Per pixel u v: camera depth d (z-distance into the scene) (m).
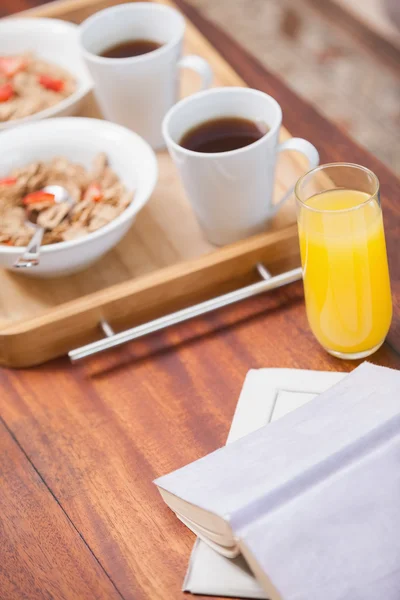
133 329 0.86
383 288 0.80
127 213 0.90
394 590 0.68
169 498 0.75
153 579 0.74
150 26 1.06
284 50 1.96
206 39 1.17
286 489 0.70
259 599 0.72
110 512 0.78
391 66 1.83
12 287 0.92
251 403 0.81
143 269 0.92
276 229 0.91
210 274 0.89
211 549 0.74
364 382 0.77
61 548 0.76
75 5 1.22
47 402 0.85
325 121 1.03
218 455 0.75
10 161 0.98
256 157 0.87
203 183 0.88
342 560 0.68
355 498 0.70
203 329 0.88
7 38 1.17
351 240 0.78
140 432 0.82
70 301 0.89
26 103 1.08
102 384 0.85
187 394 0.83
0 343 0.86
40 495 0.79
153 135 1.05
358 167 0.80
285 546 0.68
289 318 0.87
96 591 0.74
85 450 0.81
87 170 0.98
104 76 1.00
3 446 0.83
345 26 1.95
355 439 0.72
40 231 0.91
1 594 0.75
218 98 0.92
